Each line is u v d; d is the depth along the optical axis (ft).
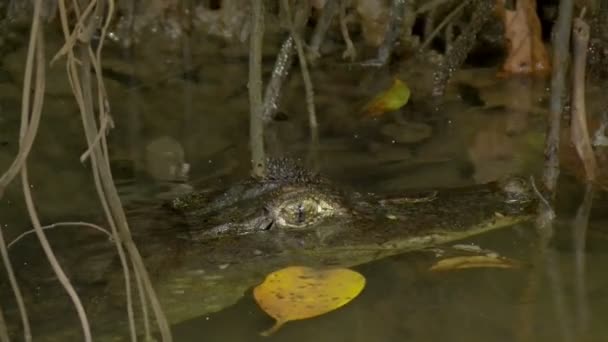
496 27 26.40
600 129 19.99
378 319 13.83
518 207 16.46
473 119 21.36
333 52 26.04
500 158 19.07
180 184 17.74
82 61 10.39
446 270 14.96
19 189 17.49
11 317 13.69
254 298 14.42
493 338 13.15
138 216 16.05
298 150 19.60
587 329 13.28
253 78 16.65
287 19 21.04
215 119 21.43
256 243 15.05
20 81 23.12
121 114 21.68
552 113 16.38
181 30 27.68
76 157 18.97
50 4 25.61
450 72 23.36
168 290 14.33
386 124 21.21
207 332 13.87
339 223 15.43
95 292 14.16
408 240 15.34
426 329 13.47
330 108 22.16
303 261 14.88
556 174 16.72
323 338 13.42
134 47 26.55
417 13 26.37
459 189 17.15
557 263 15.14
